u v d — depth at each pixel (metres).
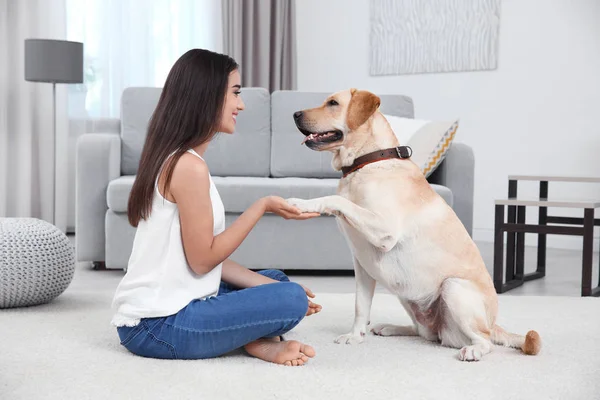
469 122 5.20
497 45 5.04
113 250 3.39
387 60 5.51
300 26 5.89
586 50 4.74
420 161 3.52
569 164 4.85
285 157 4.07
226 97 1.81
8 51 4.46
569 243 4.84
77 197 3.47
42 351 1.89
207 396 1.51
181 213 1.74
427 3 5.29
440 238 1.92
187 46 5.29
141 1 4.99
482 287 1.93
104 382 1.60
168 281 1.77
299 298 1.77
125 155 4.00
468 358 1.83
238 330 1.75
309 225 3.45
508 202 3.16
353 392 1.56
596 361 1.87
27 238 2.47
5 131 4.45
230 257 3.42
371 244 1.93
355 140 1.98
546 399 1.54
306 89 5.91
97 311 2.46
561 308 2.65
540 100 4.92
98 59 4.84
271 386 1.59
